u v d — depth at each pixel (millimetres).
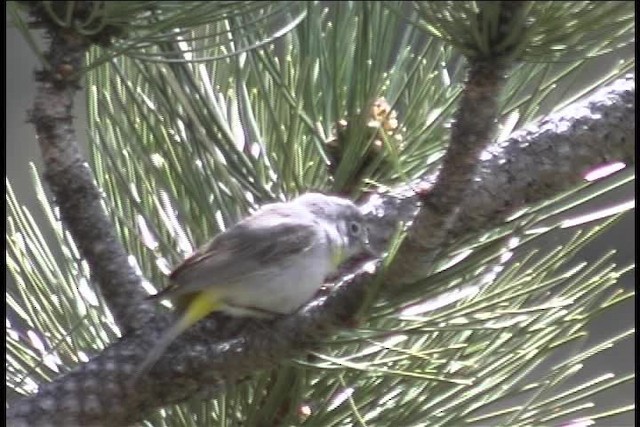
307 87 5184
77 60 4227
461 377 5035
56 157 4516
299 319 4539
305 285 4871
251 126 5262
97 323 5250
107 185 5230
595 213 4773
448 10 3752
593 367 9789
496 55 3812
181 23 3920
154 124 5184
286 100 5039
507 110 5160
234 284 4730
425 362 4984
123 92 5238
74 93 4422
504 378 5031
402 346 5098
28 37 4051
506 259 4836
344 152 5160
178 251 5207
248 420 5023
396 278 4320
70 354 5156
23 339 5281
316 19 5125
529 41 3816
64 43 4168
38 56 4102
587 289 5004
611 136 4586
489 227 4656
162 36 4031
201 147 5152
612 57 5598
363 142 5129
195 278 4641
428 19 3795
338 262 5035
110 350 4629
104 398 4539
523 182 4551
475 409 5051
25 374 4961
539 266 5117
